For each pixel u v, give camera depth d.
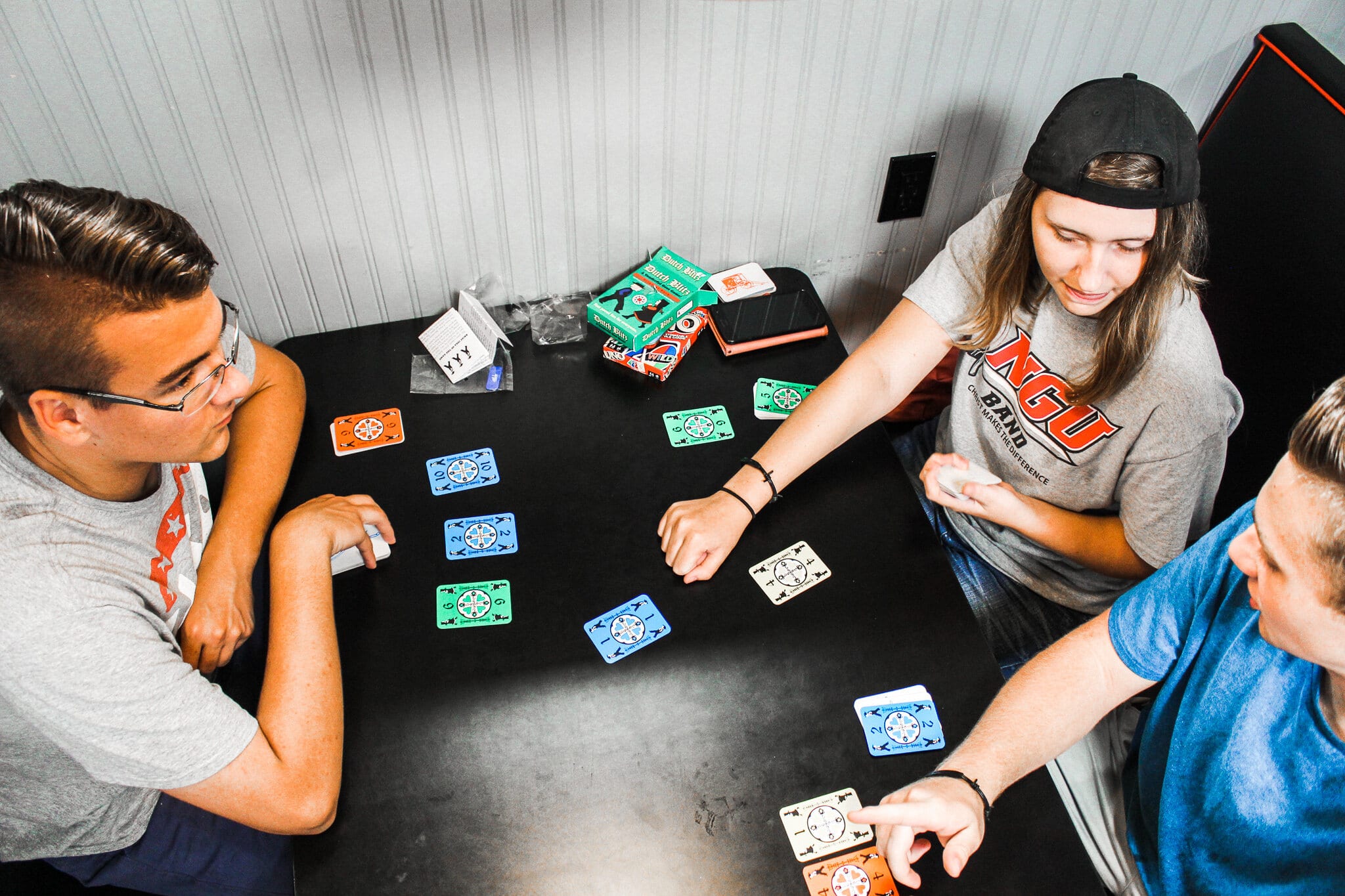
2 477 0.85
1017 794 1.05
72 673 0.85
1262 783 0.91
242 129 1.36
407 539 1.29
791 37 1.45
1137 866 1.16
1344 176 1.50
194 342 0.85
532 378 1.55
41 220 0.73
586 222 1.63
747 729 1.09
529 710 1.10
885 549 1.30
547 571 1.25
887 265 1.91
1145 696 1.31
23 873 1.28
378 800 1.02
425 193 1.51
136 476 0.99
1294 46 1.57
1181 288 1.16
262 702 1.02
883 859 0.99
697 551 1.25
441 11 1.29
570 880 0.97
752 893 0.97
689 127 1.53
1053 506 1.38
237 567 1.19
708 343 1.63
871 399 1.42
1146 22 1.58
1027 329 1.35
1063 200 1.09
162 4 1.20
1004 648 1.49
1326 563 0.66
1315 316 1.59
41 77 1.23
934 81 1.58
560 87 1.42
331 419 1.46
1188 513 1.27
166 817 1.12
